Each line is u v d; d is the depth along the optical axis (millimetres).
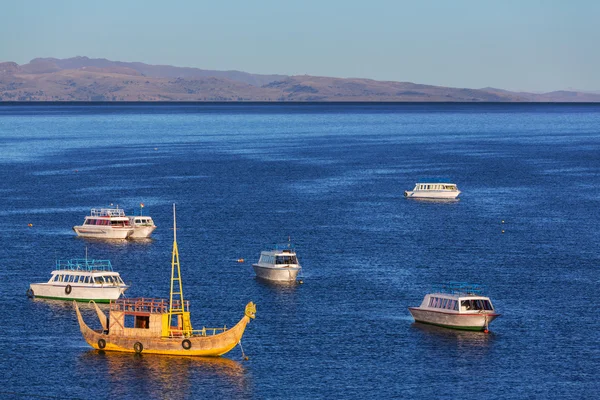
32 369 153375
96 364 155500
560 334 173875
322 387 146875
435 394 144625
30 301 197875
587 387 147625
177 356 159250
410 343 168375
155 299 185750
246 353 162125
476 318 174375
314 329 176375
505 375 152625
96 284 199250
